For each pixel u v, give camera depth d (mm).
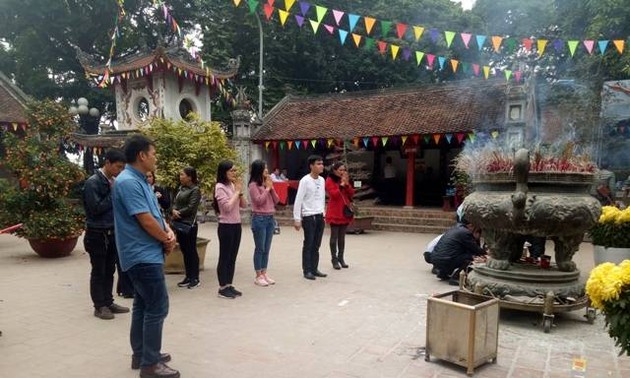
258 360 4012
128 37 24594
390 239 12523
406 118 16438
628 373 3799
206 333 4691
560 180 5020
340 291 6418
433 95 17438
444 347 3904
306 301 5898
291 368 3852
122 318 5238
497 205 5188
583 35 16062
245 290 6457
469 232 6891
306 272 7195
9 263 8531
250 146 17922
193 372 3760
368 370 3828
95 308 5266
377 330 4812
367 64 24891
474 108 15508
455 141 19484
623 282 3053
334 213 7961
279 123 18953
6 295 6203
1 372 3740
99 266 5215
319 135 17078
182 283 6668
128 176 3537
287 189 18219
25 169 8914
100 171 5402
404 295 6215
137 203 3459
